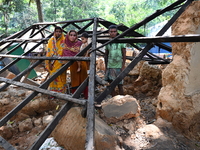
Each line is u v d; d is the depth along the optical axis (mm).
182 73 2502
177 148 2111
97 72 7215
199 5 2457
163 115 2752
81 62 3564
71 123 2125
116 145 1974
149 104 3848
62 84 3533
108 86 2424
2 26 16406
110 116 2590
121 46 3561
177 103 2533
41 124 3168
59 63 3422
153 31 13930
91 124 1680
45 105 3529
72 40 3455
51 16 18578
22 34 4418
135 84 5035
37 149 1580
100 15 19109
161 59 4695
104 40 3039
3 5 14961
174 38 1979
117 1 15625
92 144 1506
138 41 2307
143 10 14234
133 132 2414
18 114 3379
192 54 2451
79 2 19359
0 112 3412
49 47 3404
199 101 2469
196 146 2182
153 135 2332
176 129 2516
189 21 2514
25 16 21125
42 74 7266
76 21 3867
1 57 3861
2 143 1826
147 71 4750
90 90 2012
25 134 3004
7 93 3883
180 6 2748
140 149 2090
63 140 2139
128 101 2607
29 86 2438
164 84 2893
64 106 1941
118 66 3580
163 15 15266
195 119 2457
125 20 15000
